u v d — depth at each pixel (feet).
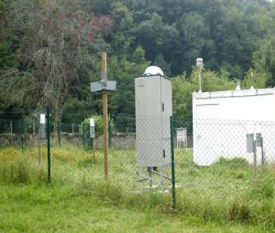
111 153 51.31
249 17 211.00
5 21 87.71
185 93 146.10
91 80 120.47
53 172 29.68
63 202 23.57
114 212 21.79
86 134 59.21
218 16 206.59
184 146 72.74
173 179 21.83
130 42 174.29
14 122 60.49
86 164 41.34
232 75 191.01
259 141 36.19
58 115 83.41
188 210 21.02
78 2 112.78
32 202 23.54
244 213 19.90
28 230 18.70
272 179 25.40
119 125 115.75
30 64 87.71
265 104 47.91
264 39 184.24
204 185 29.94
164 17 204.23
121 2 183.62
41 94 85.10
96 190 25.17
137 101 27.12
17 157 33.47
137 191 23.94
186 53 194.39
